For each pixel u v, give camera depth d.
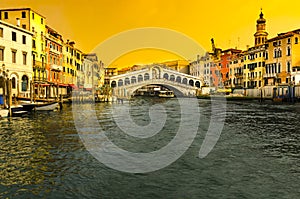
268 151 13.38
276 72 67.06
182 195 8.23
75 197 8.05
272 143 15.27
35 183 9.03
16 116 28.28
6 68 37.19
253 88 71.56
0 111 26.56
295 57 62.28
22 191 8.41
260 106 47.34
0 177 9.55
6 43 37.25
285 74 63.47
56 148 13.78
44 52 51.28
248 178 9.59
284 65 64.56
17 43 39.62
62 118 27.14
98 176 9.72
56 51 57.19
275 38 67.19
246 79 78.06
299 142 15.55
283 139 16.47
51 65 54.12
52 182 9.13
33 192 8.35
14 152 12.86
